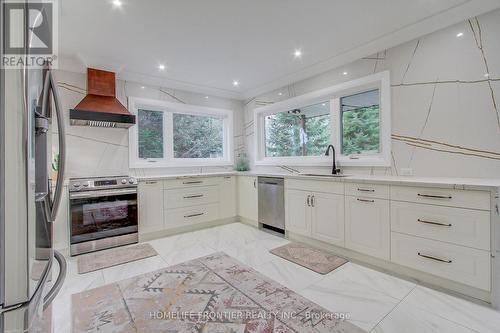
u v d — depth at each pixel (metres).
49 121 1.00
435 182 1.95
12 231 0.65
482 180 2.03
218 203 3.98
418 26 2.40
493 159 2.08
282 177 3.36
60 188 1.02
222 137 4.78
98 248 2.92
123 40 2.63
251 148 4.73
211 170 4.49
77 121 3.00
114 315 1.71
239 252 2.85
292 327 1.57
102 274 2.34
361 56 2.95
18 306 0.66
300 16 2.25
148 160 3.86
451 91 2.30
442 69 2.35
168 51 2.91
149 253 2.84
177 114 4.21
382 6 2.12
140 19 2.24
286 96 4.00
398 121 2.66
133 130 3.64
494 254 1.69
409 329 1.52
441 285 1.97
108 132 3.44
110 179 3.07
